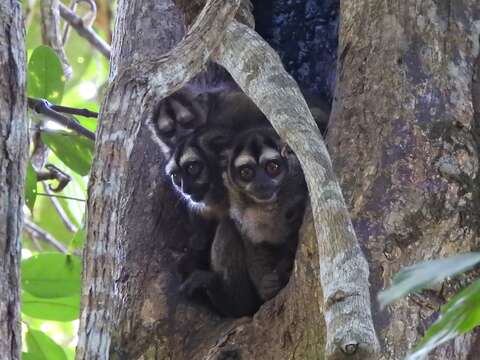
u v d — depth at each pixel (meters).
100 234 6.79
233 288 11.29
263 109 7.57
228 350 9.12
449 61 8.88
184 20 10.39
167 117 12.31
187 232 11.38
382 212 8.48
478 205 8.48
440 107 8.73
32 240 15.91
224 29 7.64
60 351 11.55
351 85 9.16
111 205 6.88
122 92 7.20
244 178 11.40
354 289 5.99
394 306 8.05
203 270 11.30
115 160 7.01
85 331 6.54
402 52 8.97
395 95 8.84
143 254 10.96
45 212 16.39
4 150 6.80
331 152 8.94
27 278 11.48
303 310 8.62
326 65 12.45
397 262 8.29
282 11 12.62
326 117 11.07
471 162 8.58
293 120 7.26
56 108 11.94
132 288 10.66
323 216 6.57
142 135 11.88
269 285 10.81
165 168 11.72
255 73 7.80
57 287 11.55
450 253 8.31
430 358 8.13
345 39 9.42
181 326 10.29
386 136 8.73
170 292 10.62
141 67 7.34
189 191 11.55
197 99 12.55
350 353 5.66
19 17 7.14
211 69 13.23
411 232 8.40
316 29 12.51
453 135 8.63
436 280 5.73
